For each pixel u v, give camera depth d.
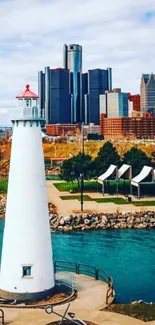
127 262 58.22
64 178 123.75
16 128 37.34
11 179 37.19
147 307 36.16
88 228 82.06
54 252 64.38
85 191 118.00
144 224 84.19
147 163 119.44
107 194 112.69
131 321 33.09
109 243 70.56
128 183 125.38
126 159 123.38
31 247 36.59
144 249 66.00
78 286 41.06
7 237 37.16
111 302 37.06
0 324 32.31
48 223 37.62
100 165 122.31
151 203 99.06
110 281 41.06
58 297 37.28
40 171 37.25
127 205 96.81
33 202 36.72
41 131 38.06
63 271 46.66
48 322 32.56
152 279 50.03
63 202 101.00
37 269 36.69
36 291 36.62
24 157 36.88
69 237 75.62
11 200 37.03
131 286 47.31
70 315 32.19
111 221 84.25
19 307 35.50
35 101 37.53
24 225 36.56
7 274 37.00
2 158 168.25
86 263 57.78
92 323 32.50
